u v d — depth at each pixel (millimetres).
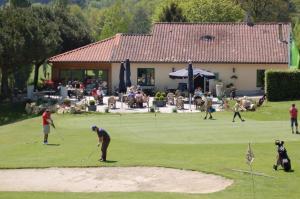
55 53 102812
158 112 70000
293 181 31516
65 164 36781
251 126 54062
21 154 41188
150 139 46312
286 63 92250
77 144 44844
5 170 35750
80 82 93875
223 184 31391
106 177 33594
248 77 93562
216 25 101250
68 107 71312
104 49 98062
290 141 44438
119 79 86688
